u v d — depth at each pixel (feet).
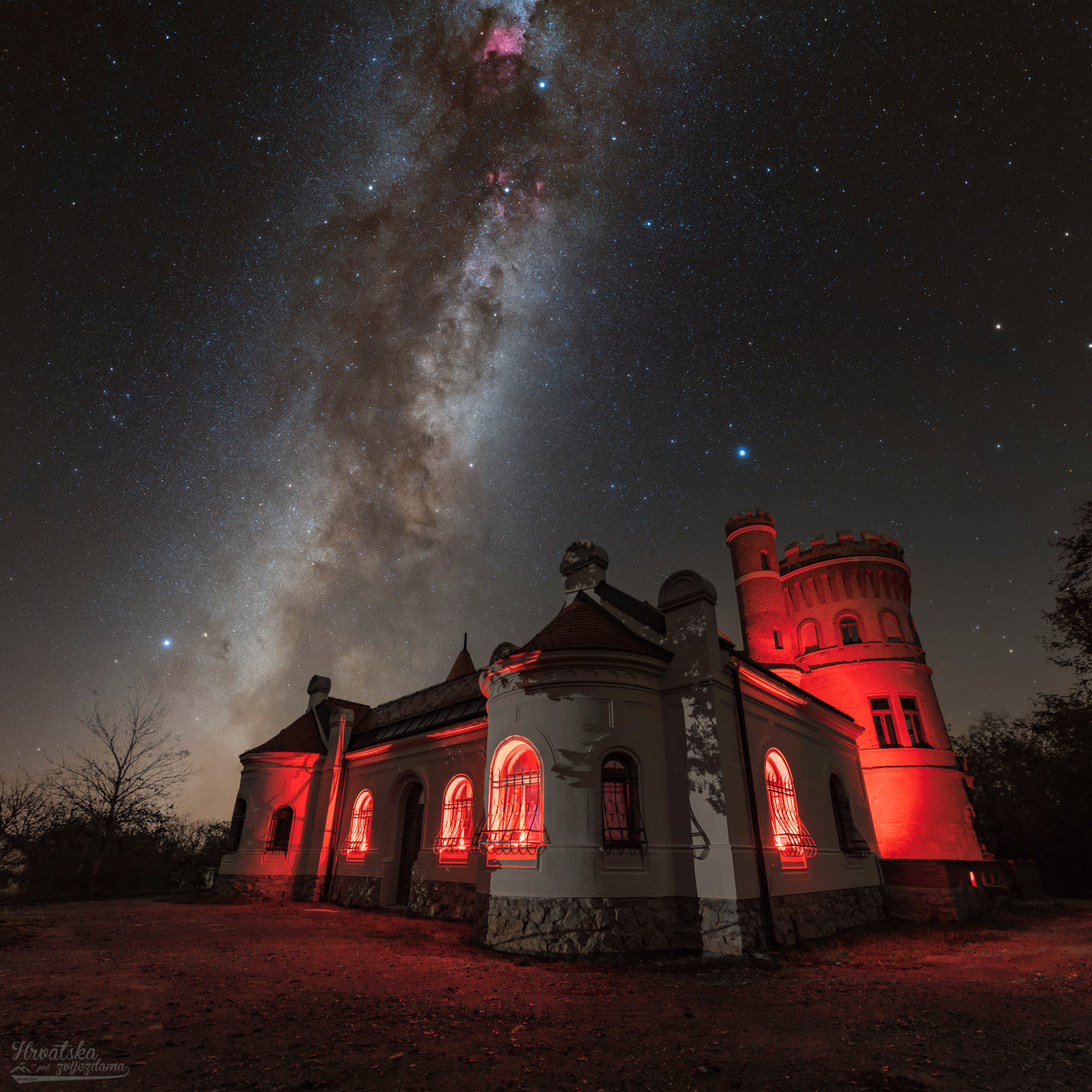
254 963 32.73
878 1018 22.93
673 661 45.19
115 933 42.80
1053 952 39.50
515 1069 17.17
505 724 44.83
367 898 64.85
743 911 37.40
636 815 40.57
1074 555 67.72
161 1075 15.99
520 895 38.86
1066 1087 15.97
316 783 79.51
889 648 85.61
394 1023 21.58
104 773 83.35
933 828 75.56
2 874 75.82
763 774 45.96
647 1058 18.21
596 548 58.80
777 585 95.20
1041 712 88.84
